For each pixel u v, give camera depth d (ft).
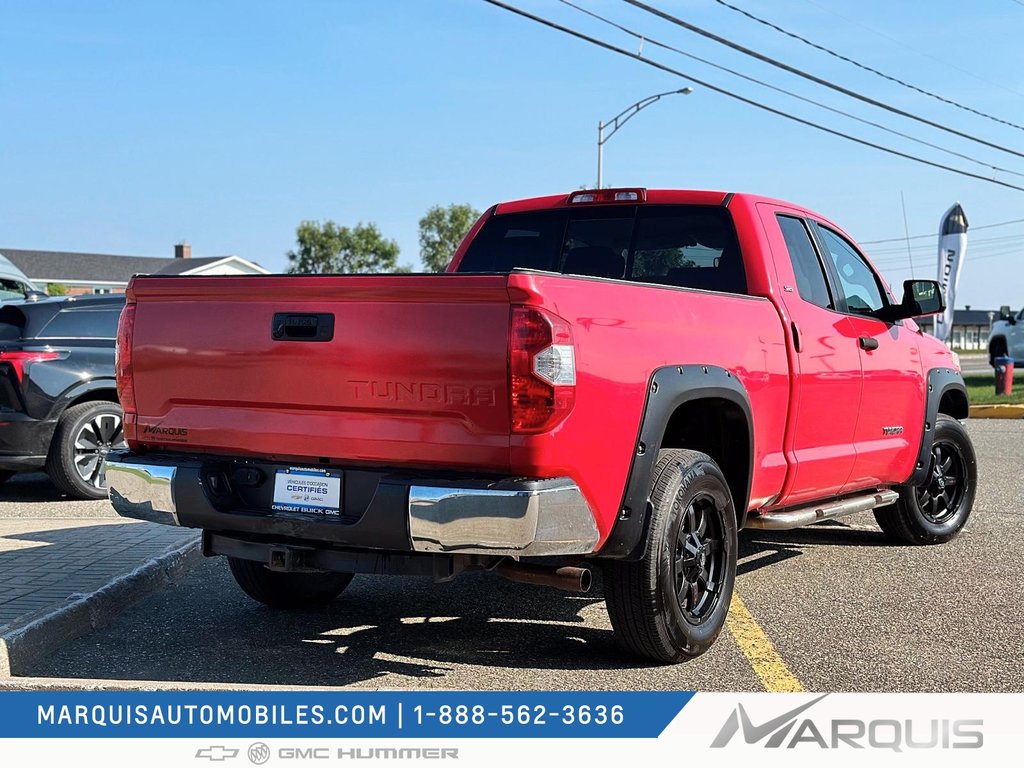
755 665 15.29
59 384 28.30
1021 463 37.93
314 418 13.84
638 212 19.43
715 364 15.78
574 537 13.07
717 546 15.87
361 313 13.43
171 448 15.25
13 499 29.48
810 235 20.04
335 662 15.31
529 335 12.51
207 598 18.99
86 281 215.31
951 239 81.00
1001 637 16.76
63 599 17.06
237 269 225.76
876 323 21.21
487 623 17.44
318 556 14.06
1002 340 86.79
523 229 20.52
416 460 13.17
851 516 27.96
